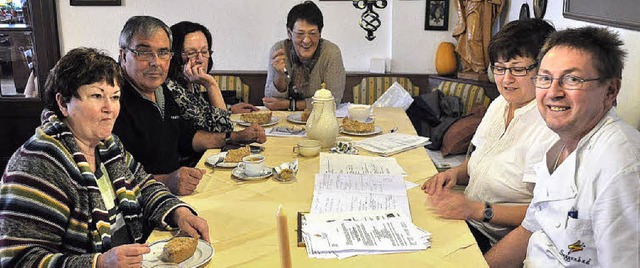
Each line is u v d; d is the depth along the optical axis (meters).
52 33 4.03
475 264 1.27
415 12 3.95
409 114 3.67
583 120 1.24
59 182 1.29
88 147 1.43
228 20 4.09
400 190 1.74
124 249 1.21
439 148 3.47
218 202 1.67
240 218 1.54
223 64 4.18
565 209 1.27
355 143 2.32
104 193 1.47
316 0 4.00
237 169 1.93
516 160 1.75
